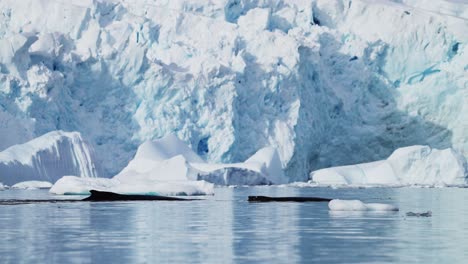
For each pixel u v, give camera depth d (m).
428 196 130.88
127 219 66.81
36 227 58.47
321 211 77.81
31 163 187.50
